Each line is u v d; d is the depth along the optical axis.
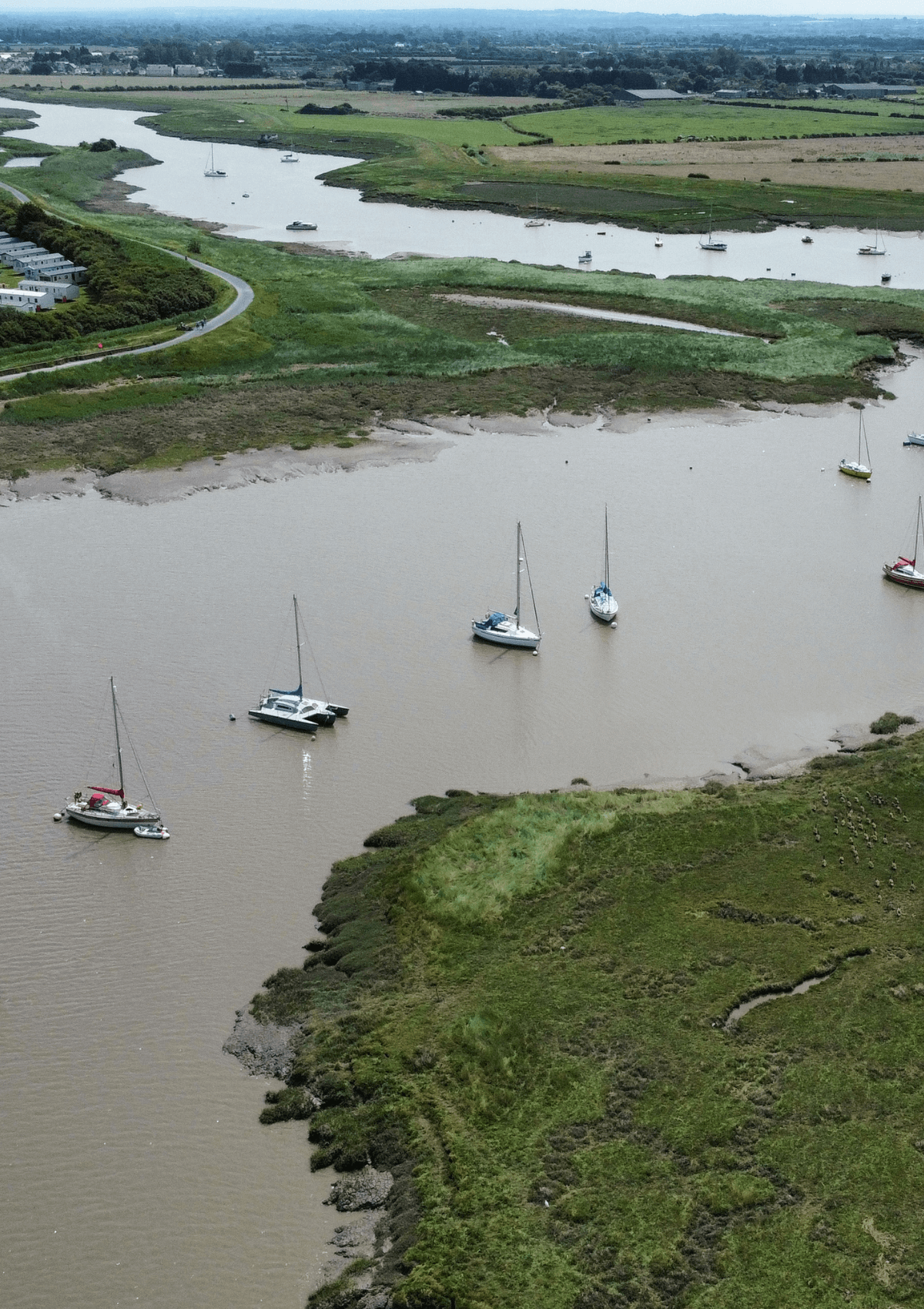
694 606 107.12
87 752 84.56
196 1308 48.06
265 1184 53.06
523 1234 49.81
